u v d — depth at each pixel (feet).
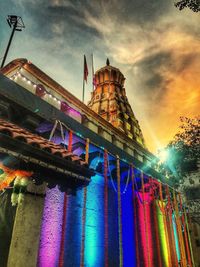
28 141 15.08
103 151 29.04
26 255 18.29
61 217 26.55
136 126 98.73
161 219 52.80
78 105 44.09
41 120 23.25
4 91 20.47
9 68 35.83
